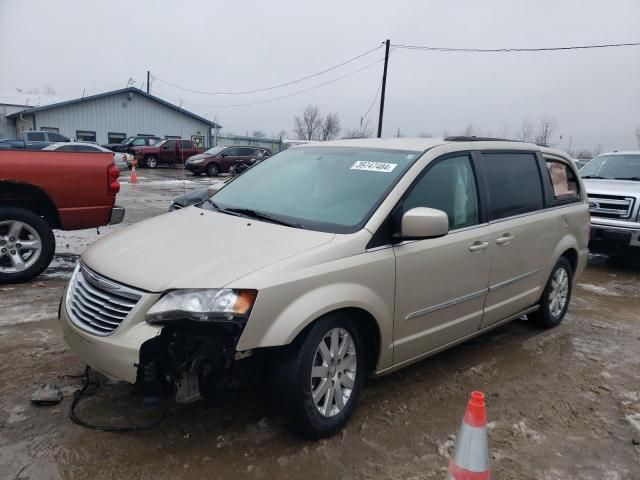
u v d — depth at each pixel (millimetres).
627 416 3771
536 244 4867
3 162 5711
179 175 27750
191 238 3404
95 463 2928
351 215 3562
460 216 4082
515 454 3258
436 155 3980
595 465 3188
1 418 3291
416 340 3762
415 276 3629
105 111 39250
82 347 3078
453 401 3842
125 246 3395
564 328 5590
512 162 4773
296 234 3375
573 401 3957
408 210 3621
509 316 4797
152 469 2902
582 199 5840
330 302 3086
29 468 2857
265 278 2916
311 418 3119
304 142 4957
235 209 3969
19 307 5238
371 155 4098
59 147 20547
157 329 2846
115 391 3672
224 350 2883
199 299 2824
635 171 9438
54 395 3469
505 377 4301
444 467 3072
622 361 4770
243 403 3598
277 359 3055
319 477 2918
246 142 56969
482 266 4203
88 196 6188
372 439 3299
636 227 8039
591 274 8367
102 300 3082
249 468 2953
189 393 2955
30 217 5977
